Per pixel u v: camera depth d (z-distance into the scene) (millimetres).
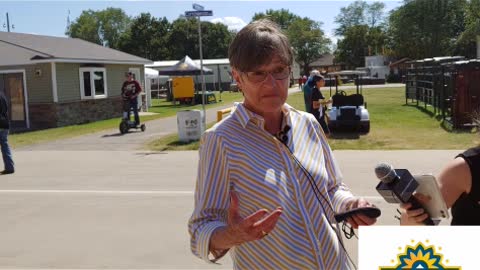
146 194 8273
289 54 2256
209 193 2221
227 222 2162
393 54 86688
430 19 78188
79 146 14812
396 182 2229
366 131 15500
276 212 1926
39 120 23500
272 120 2369
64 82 23797
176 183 9094
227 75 61562
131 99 17906
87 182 9484
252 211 2182
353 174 9328
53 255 5473
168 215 6926
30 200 8133
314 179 2303
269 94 2238
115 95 27531
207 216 2195
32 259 5367
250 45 2205
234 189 2213
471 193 2365
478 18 68125
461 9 77500
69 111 24062
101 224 6605
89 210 7359
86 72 25281
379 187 2273
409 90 28797
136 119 18078
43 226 6609
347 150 12133
